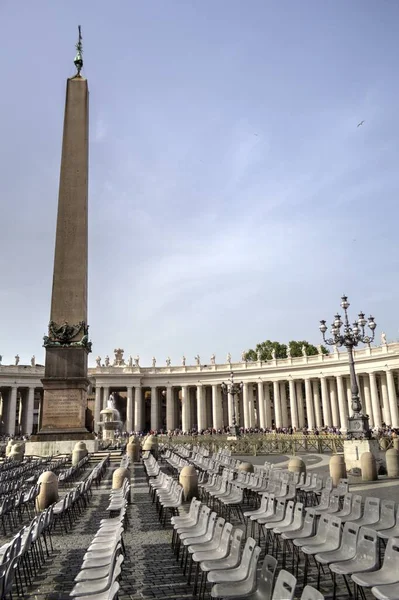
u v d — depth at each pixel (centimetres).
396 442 3183
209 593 759
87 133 3303
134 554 989
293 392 7762
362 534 717
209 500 1576
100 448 3581
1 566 627
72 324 2969
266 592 580
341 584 804
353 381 2484
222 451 3155
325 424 7300
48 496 1391
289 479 1540
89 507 1545
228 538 771
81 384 2908
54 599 754
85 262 3058
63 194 3105
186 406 8444
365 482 2008
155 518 1366
